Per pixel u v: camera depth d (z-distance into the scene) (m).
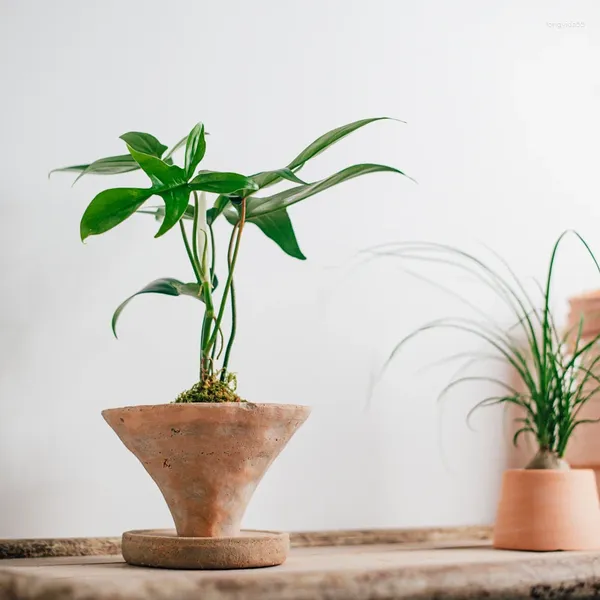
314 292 1.33
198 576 0.76
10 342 1.12
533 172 1.57
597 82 1.64
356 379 1.35
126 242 1.21
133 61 1.25
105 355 1.18
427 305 1.43
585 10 1.64
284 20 1.38
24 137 1.17
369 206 1.40
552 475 1.16
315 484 1.29
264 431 0.86
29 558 1.07
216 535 0.89
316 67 1.39
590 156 1.63
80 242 1.18
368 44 1.44
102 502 1.15
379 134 1.42
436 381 1.41
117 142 1.22
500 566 0.88
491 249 1.50
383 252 1.40
